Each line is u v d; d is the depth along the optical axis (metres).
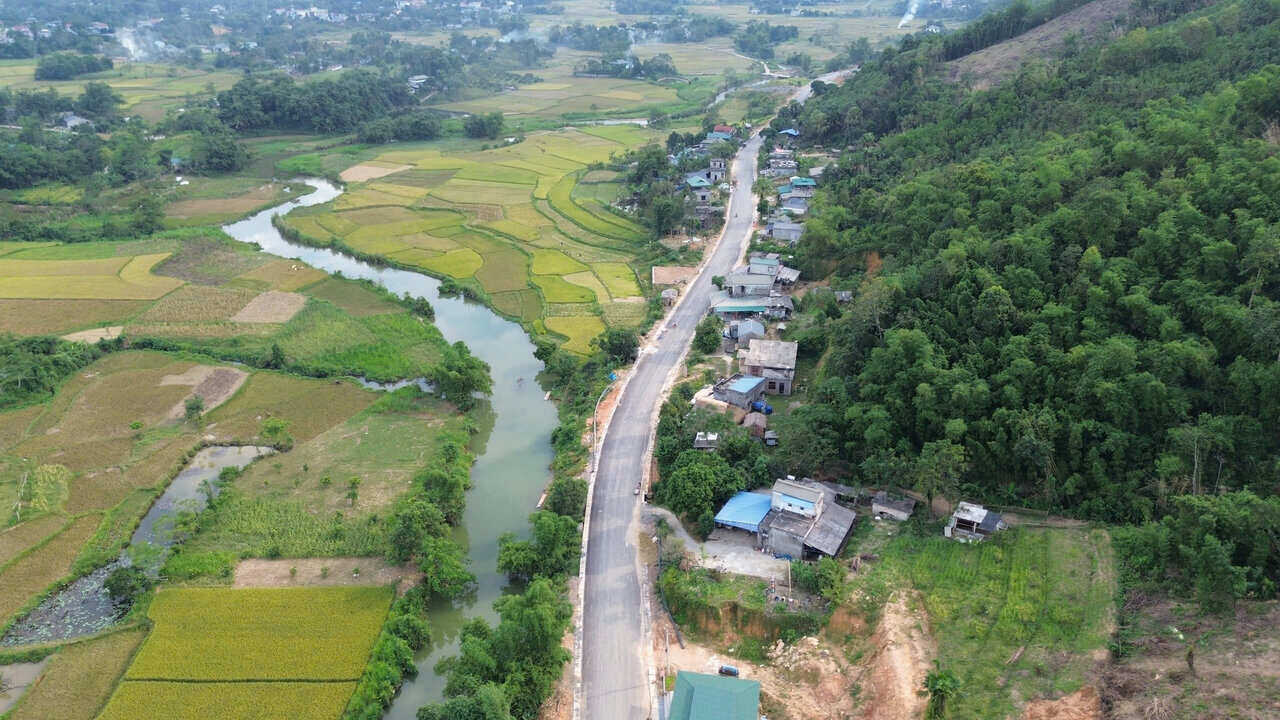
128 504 103.25
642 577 88.81
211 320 154.62
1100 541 81.19
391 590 87.94
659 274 171.12
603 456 110.12
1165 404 83.44
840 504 95.19
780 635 79.81
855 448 98.69
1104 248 102.62
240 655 79.50
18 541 96.19
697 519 94.81
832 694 72.19
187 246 195.50
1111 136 126.62
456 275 177.88
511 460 114.44
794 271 161.25
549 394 131.75
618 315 154.88
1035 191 119.25
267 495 104.69
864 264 150.75
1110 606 72.44
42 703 74.75
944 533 87.62
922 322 105.06
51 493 104.12
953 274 109.12
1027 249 106.19
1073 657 67.62
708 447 103.69
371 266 188.75
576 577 88.81
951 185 140.75
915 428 96.12
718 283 160.38
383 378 134.88
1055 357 91.25
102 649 80.88
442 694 77.56
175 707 74.00
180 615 84.56
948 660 69.94
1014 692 65.19
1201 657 63.03
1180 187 103.25
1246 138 112.38
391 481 107.56
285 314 157.38
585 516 98.50
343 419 123.00
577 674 76.75
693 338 143.00
